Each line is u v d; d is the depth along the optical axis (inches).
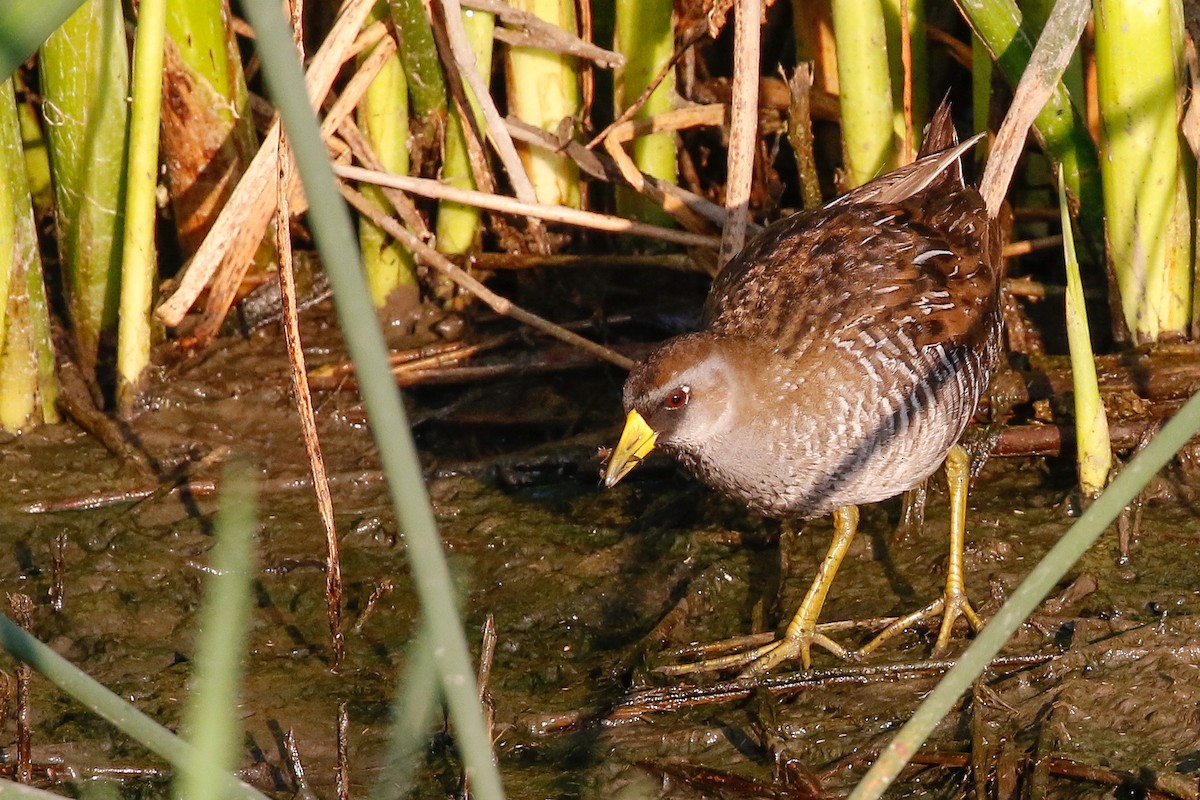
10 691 327.9
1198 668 314.7
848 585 363.3
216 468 415.2
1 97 388.2
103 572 375.2
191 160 439.2
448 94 446.9
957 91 501.0
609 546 383.9
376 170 438.3
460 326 472.1
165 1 387.9
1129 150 375.6
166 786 302.8
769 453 332.5
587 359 449.1
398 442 126.2
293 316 302.7
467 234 470.6
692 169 479.8
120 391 429.1
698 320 422.3
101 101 408.2
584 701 328.2
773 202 457.7
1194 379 390.0
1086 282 430.3
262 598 372.2
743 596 363.9
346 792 287.7
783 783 293.0
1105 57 367.2
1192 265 395.9
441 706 324.5
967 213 362.9
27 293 414.3
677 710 322.7
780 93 457.4
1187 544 358.6
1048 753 288.5
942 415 333.4
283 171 295.6
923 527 378.9
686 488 407.2
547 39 431.8
